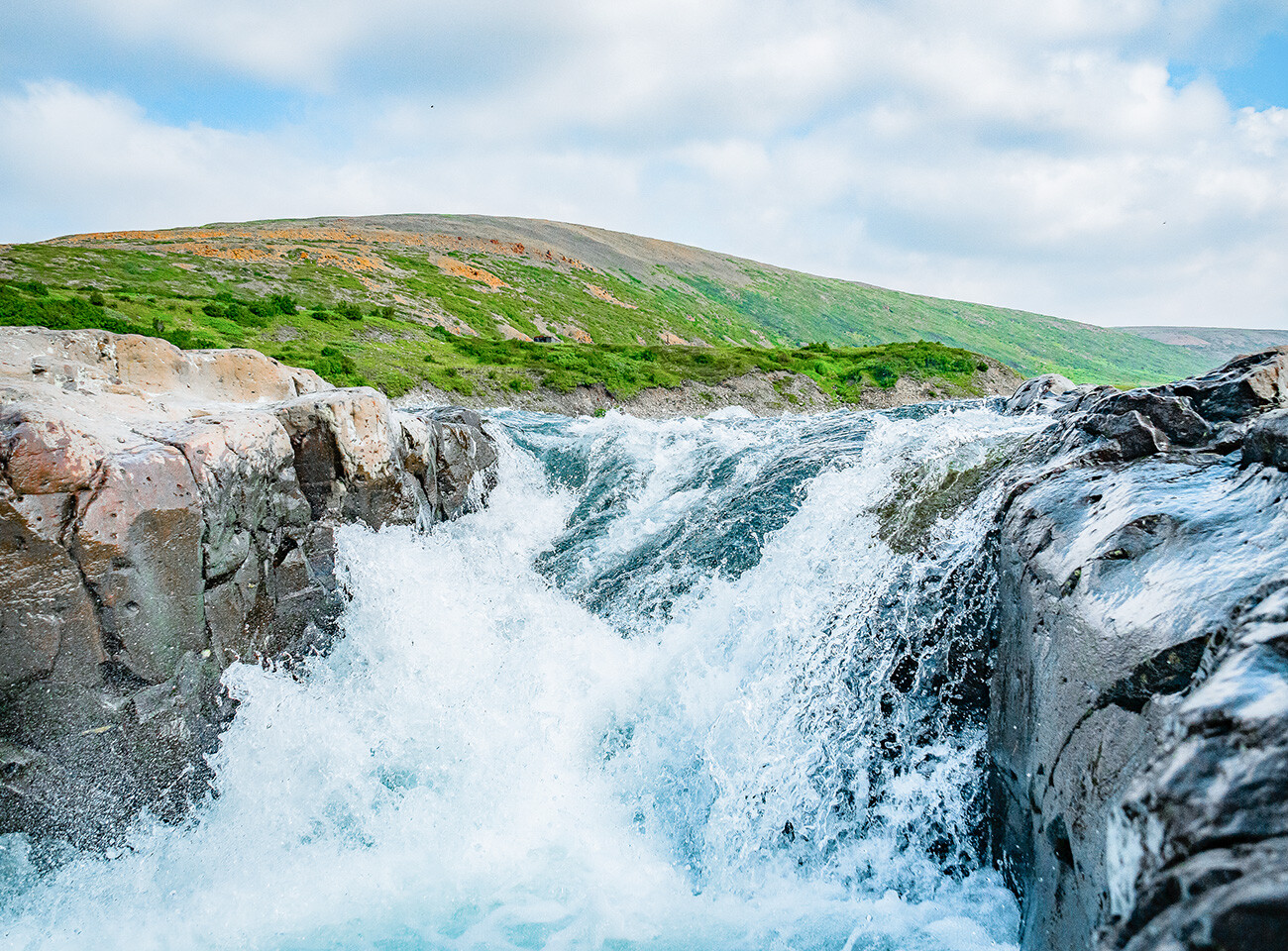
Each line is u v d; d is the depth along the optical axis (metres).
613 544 9.55
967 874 5.20
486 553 9.56
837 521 7.57
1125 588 3.97
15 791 4.98
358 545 7.68
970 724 5.44
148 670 5.44
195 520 5.75
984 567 5.68
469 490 10.23
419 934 5.08
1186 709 2.67
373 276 79.25
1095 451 5.43
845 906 5.29
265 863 5.68
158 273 62.22
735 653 7.01
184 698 5.71
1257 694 2.49
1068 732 3.94
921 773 5.55
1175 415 5.26
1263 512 3.79
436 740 6.80
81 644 5.12
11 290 39.56
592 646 7.73
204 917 5.21
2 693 4.86
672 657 7.32
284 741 6.34
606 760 6.70
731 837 5.95
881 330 158.88
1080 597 4.22
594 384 47.56
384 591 7.75
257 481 6.54
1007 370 57.62
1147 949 2.21
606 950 4.95
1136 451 5.23
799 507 8.25
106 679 5.26
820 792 5.88
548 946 4.98
